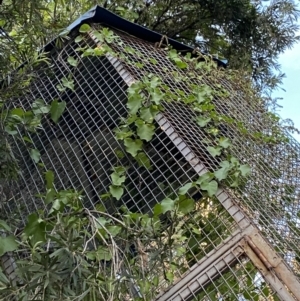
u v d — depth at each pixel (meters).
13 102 1.84
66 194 1.38
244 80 2.27
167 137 1.53
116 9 3.65
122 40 2.02
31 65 1.69
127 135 1.55
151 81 1.68
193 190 1.37
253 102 2.13
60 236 1.07
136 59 1.91
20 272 1.03
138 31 2.13
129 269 1.18
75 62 1.84
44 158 1.72
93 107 1.75
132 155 1.51
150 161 1.52
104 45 1.83
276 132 1.88
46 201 1.35
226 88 2.14
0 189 1.53
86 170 1.62
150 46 2.14
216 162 1.50
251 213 1.31
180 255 1.25
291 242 1.29
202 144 1.56
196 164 1.41
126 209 1.42
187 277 1.23
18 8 1.53
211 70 2.19
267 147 1.75
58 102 1.76
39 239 1.11
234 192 1.35
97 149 1.64
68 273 1.04
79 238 1.11
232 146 1.62
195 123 1.67
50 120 1.78
